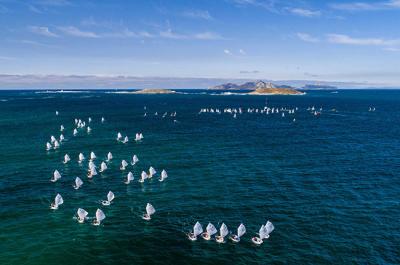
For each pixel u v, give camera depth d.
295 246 44.31
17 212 54.22
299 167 79.94
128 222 51.22
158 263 40.81
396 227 49.22
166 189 65.19
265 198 60.16
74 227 49.50
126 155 91.88
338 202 58.31
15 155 90.81
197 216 53.19
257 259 41.62
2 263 40.22
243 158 88.25
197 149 98.88
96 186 67.00
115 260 41.38
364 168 79.19
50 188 65.44
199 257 42.09
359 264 40.38
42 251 43.00
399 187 66.00
